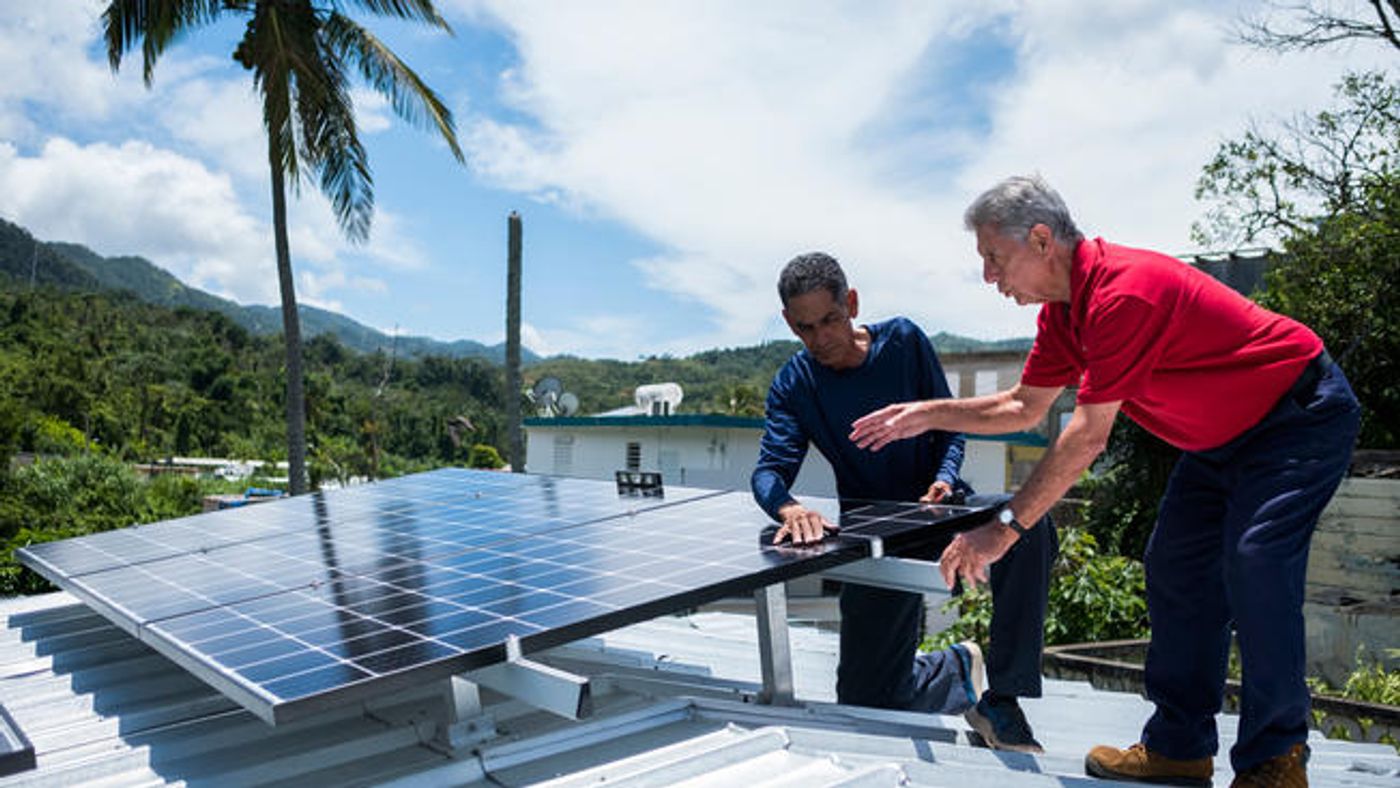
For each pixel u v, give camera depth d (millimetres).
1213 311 2373
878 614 3846
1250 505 2346
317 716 3092
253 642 2363
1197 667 2662
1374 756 3146
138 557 4051
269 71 14312
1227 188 17141
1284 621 2238
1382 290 14047
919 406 3020
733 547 2945
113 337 104250
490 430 96938
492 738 2709
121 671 3672
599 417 19750
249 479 37094
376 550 3504
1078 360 2803
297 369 15164
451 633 2262
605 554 3025
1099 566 8203
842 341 3568
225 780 2512
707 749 2566
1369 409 14070
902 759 2607
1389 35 15828
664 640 5023
